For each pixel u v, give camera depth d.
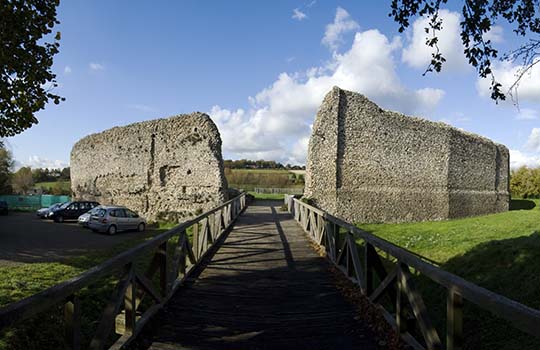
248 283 6.01
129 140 22.80
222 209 11.41
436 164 22.56
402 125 21.55
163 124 21.30
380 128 20.86
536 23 4.23
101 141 25.16
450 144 23.28
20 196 35.28
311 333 4.11
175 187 20.67
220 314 4.67
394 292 4.25
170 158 20.88
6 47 4.54
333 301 5.17
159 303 4.63
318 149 20.06
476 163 25.53
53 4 4.87
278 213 19.56
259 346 3.79
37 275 7.77
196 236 7.15
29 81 4.84
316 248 8.71
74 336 2.65
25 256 10.61
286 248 8.95
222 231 11.05
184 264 6.08
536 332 1.86
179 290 5.61
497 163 27.92
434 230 14.85
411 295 3.45
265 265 7.21
